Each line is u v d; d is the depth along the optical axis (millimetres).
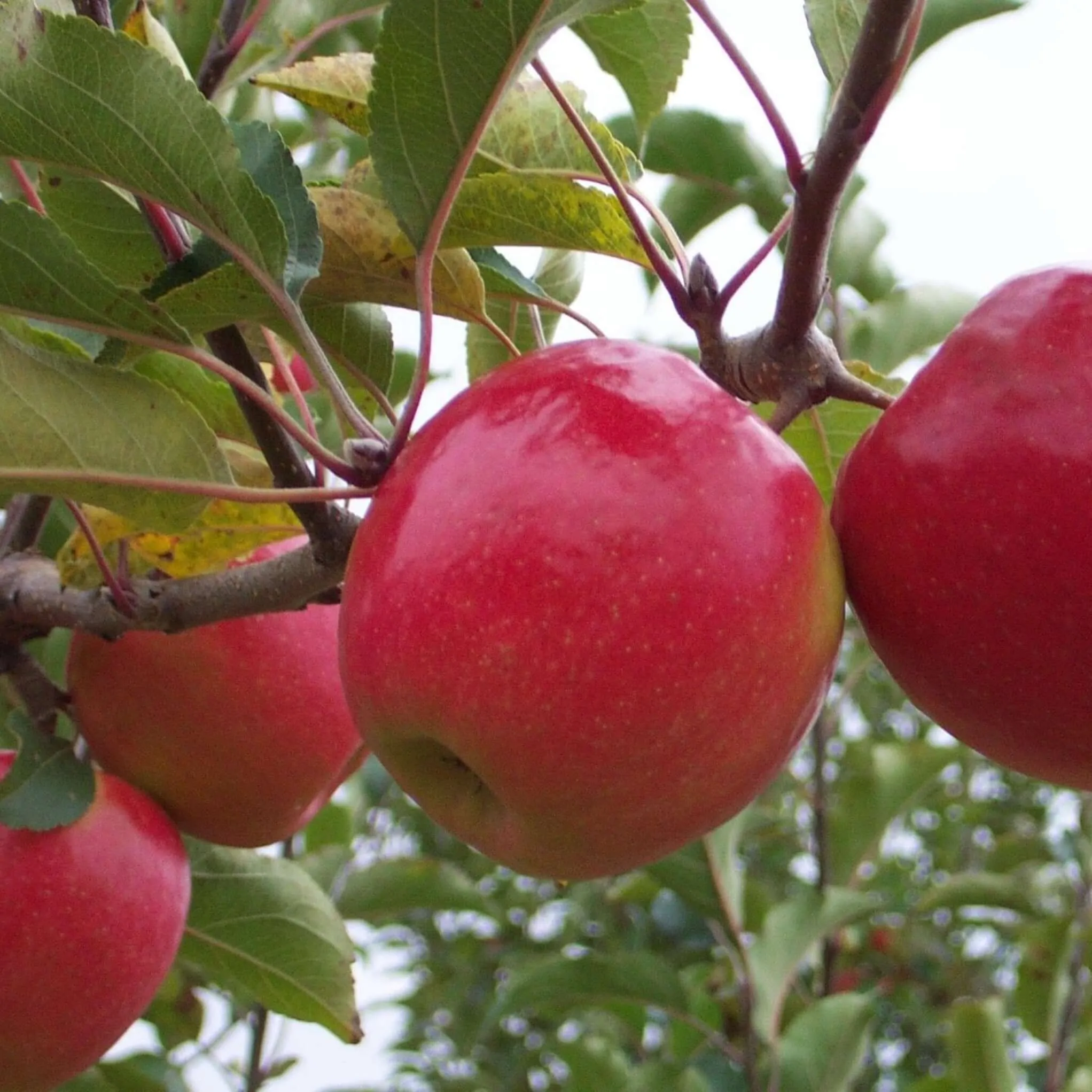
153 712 481
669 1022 870
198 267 412
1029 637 363
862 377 463
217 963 541
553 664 351
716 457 361
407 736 375
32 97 382
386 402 459
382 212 428
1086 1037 944
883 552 375
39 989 446
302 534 476
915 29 348
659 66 491
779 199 701
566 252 512
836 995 738
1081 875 874
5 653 488
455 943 1396
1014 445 361
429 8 373
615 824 365
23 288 394
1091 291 367
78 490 400
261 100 685
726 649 355
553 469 356
